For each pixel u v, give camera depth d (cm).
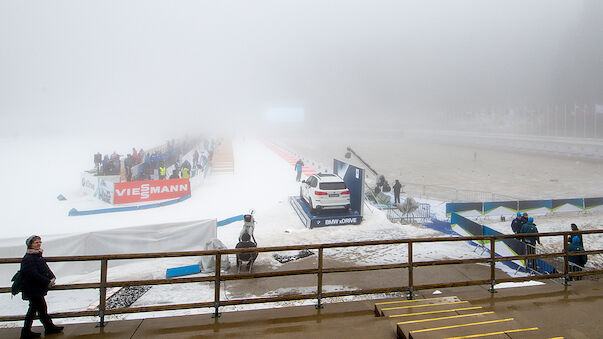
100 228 1318
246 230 827
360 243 482
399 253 961
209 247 825
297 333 402
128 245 888
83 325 430
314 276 771
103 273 424
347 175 1560
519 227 1080
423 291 656
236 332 408
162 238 923
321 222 1312
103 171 2141
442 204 1947
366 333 397
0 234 1225
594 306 464
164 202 1752
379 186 2112
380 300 507
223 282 740
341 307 482
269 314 458
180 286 725
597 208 1784
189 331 412
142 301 655
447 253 965
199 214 1555
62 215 1515
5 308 646
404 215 1628
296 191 2072
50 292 709
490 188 2467
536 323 414
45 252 800
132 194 1705
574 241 808
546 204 1711
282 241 1121
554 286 542
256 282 739
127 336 404
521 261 852
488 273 799
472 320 404
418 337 353
